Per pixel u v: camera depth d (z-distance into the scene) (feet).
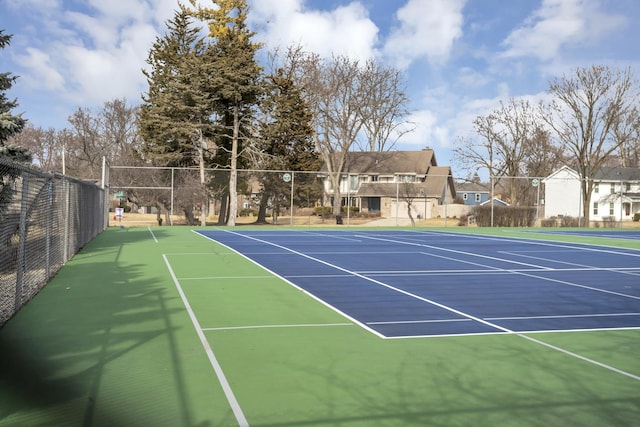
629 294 40.27
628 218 227.81
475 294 39.24
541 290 41.50
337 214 170.91
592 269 55.31
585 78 174.29
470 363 22.31
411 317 31.09
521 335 27.20
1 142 56.03
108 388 18.71
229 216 141.18
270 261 58.39
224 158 159.53
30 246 36.29
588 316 32.12
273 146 158.71
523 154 213.66
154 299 35.32
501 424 16.30
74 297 35.60
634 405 17.98
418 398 18.29
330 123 194.39
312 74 189.67
